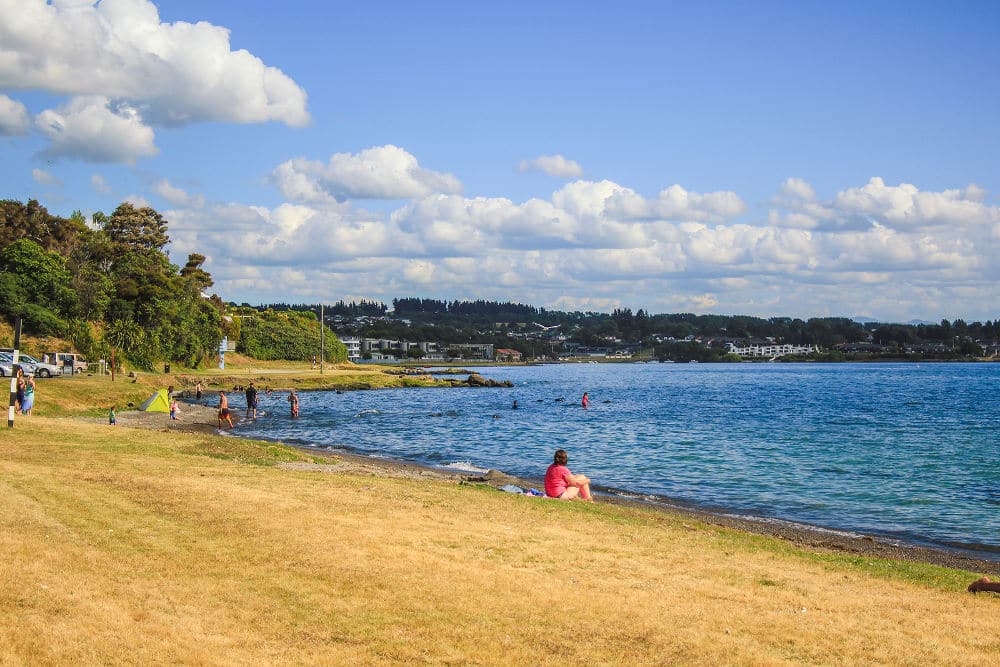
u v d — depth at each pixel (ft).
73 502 47.98
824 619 34.19
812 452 134.41
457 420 196.13
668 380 524.52
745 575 42.16
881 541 68.85
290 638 28.58
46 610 28.66
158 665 25.09
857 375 614.75
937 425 187.73
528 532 49.44
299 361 474.08
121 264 303.89
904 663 28.91
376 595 33.91
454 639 29.30
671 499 89.35
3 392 130.82
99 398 160.15
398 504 55.98
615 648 29.14
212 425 155.94
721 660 28.30
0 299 240.32
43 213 315.99
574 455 129.70
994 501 90.22
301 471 74.59
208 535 42.39
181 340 312.09
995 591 41.93
